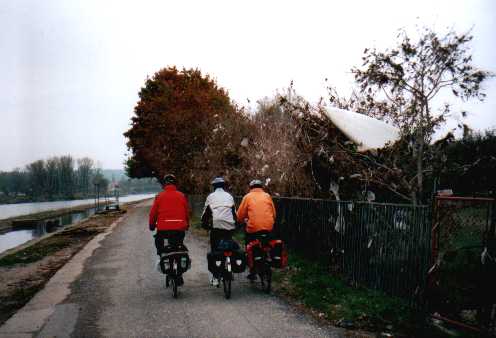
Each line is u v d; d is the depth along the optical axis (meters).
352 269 7.26
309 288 6.88
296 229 10.06
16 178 169.38
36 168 154.62
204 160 22.73
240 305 6.17
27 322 5.58
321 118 10.23
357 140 8.85
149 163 38.50
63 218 46.34
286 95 11.40
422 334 4.80
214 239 7.19
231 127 19.84
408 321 5.16
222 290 7.18
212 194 7.21
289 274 8.07
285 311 5.84
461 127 8.12
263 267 6.83
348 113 9.61
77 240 16.20
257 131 15.88
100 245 14.03
